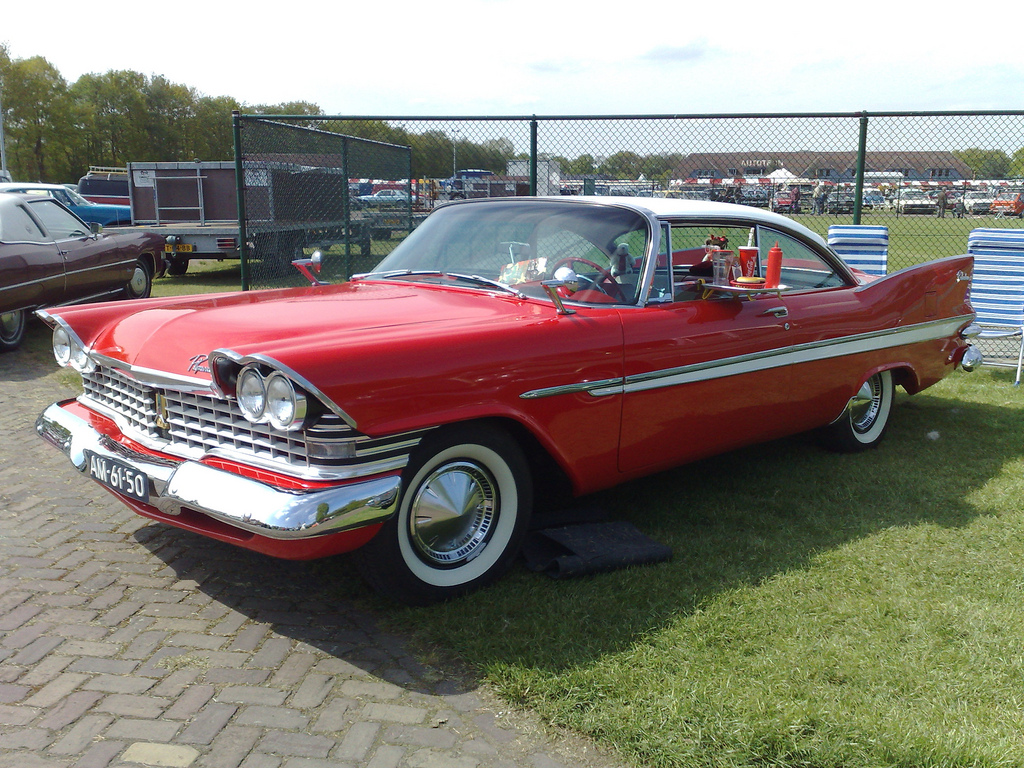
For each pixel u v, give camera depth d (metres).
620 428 3.41
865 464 4.73
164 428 3.11
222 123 79.69
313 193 10.64
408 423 2.68
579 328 3.24
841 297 4.43
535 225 3.81
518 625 2.85
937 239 10.12
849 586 3.21
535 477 3.69
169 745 2.24
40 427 3.64
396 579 2.87
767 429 4.16
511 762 2.21
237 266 17.69
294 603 3.06
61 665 2.62
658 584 3.18
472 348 2.89
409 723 2.37
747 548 3.56
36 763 2.15
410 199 11.10
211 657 2.69
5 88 62.03
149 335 3.17
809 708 2.37
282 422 2.54
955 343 5.25
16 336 7.74
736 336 3.79
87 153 71.50
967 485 4.39
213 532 2.86
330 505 2.53
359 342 2.68
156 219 15.25
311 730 2.32
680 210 3.81
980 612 3.00
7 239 7.54
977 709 2.44
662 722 2.32
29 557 3.41
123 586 3.18
